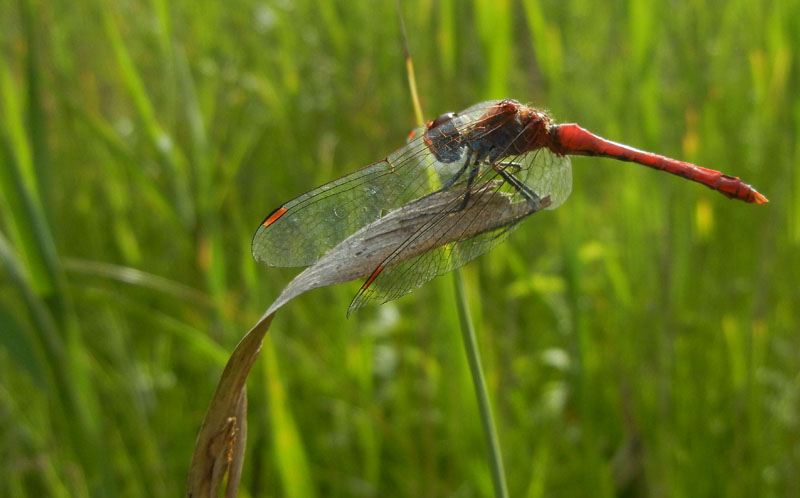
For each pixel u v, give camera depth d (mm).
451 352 239
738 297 253
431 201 211
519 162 223
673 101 260
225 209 281
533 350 263
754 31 262
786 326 253
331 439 253
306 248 215
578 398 236
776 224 242
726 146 262
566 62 274
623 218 250
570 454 245
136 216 291
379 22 304
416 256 208
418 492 243
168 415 259
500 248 251
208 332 261
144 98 250
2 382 249
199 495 195
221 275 247
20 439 246
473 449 235
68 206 283
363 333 255
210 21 328
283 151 314
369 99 301
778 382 249
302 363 254
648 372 247
